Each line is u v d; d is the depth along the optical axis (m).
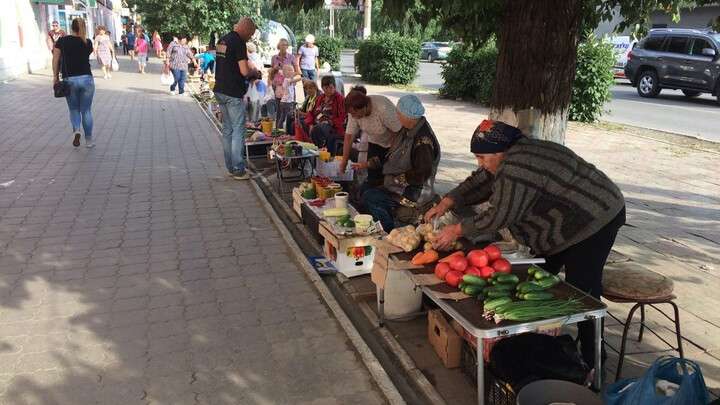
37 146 9.55
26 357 3.53
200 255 5.21
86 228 5.80
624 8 5.48
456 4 4.33
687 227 6.32
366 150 6.44
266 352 3.67
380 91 20.11
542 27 4.41
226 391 3.27
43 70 23.09
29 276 4.66
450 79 17.97
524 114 4.51
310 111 8.47
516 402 2.56
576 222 3.06
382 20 5.07
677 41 18.38
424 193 5.26
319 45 27.86
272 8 4.75
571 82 4.57
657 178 8.53
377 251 3.98
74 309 4.14
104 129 11.32
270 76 11.73
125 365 3.48
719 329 4.04
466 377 3.45
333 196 5.92
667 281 3.33
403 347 3.79
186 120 12.77
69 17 31.09
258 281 4.70
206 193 7.16
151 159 8.92
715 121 14.27
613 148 10.72
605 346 3.77
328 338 3.86
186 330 3.91
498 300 2.90
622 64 22.84
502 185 3.03
